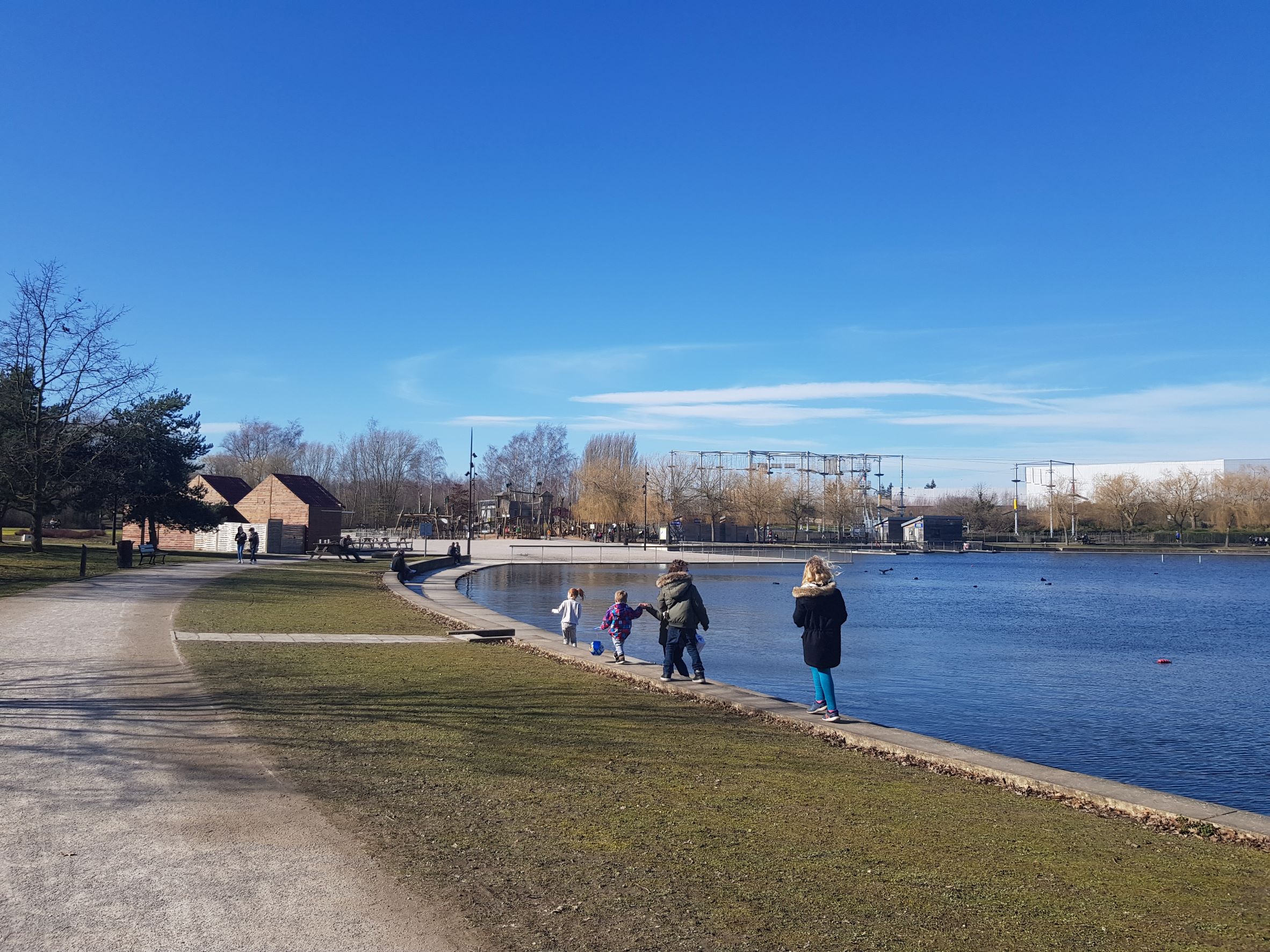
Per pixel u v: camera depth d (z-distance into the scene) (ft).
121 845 20.56
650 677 49.80
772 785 28.76
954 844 23.43
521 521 397.39
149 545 128.77
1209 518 445.37
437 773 27.78
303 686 42.16
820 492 447.83
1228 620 124.67
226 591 89.56
